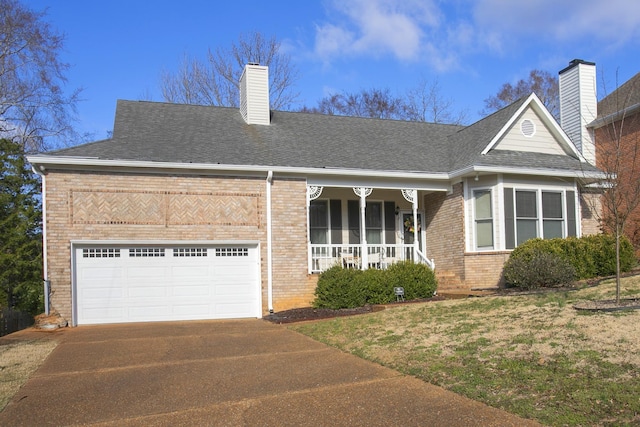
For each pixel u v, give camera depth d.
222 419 5.77
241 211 15.38
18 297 18.59
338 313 14.03
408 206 19.53
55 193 13.95
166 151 15.16
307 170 15.78
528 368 6.70
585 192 18.44
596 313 8.83
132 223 14.43
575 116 21.25
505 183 16.50
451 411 5.63
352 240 18.77
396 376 7.11
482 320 9.74
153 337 11.34
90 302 14.25
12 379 7.66
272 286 15.50
